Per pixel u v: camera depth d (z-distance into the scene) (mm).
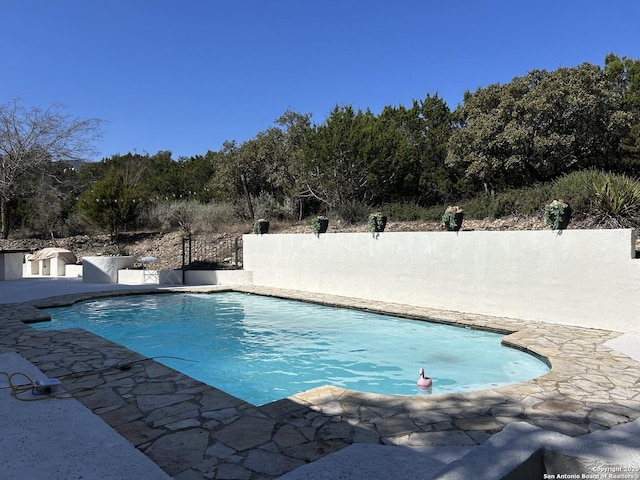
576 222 9570
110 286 14508
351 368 6359
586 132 14312
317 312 10602
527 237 8344
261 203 20141
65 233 22953
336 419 3846
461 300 9398
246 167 21000
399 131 19016
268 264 14258
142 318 10133
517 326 7809
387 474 2828
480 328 8070
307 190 18547
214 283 14977
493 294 8859
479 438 3428
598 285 7430
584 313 7602
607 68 17406
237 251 15938
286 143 20828
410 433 3535
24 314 9422
